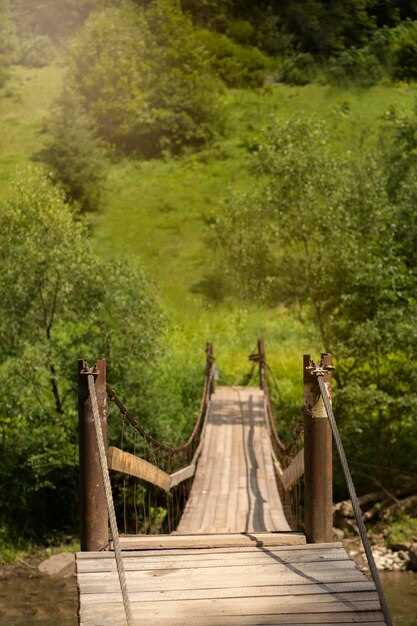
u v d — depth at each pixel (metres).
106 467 6.92
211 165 64.56
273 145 23.92
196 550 7.75
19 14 96.94
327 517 8.03
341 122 67.25
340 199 22.77
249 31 90.94
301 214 22.77
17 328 21.69
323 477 8.03
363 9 90.75
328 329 24.02
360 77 78.19
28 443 21.38
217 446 21.41
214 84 74.50
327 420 8.08
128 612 5.89
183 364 29.31
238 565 7.29
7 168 61.25
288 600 6.47
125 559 7.43
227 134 69.94
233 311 43.19
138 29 76.94
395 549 19.73
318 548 7.73
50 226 22.34
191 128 68.19
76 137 57.97
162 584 6.82
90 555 7.46
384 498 22.25
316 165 23.14
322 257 22.95
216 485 16.78
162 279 47.47
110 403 21.34
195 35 84.44
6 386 21.27
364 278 21.72
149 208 57.28
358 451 23.25
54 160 57.62
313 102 74.00
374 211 22.61
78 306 21.92
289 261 23.39
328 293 23.58
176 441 22.78
